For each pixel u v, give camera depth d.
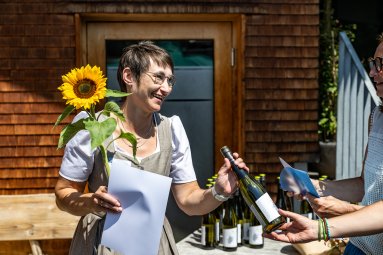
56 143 5.32
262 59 5.46
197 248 3.96
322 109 5.95
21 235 4.39
